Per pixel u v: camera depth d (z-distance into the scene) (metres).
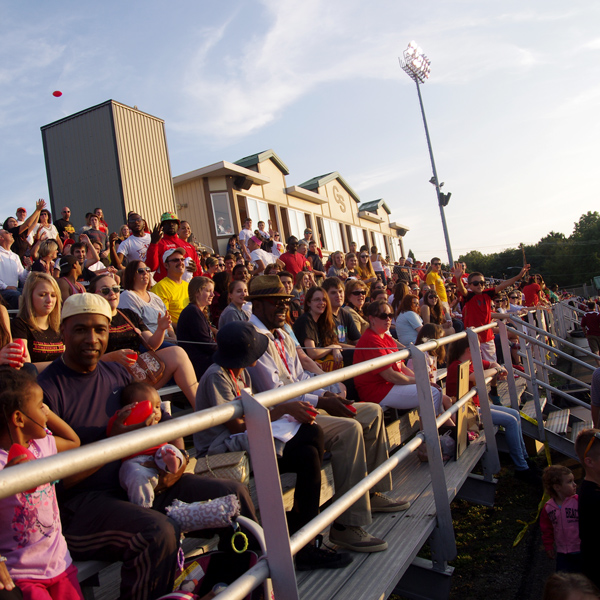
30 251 8.14
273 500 1.74
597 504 3.19
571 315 19.03
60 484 2.21
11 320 3.76
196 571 2.25
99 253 9.00
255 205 19.39
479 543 5.12
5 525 1.80
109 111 12.98
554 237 112.38
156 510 2.33
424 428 3.54
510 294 15.64
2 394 1.80
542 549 4.82
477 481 5.12
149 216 13.50
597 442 3.25
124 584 2.03
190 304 4.90
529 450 7.18
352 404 3.94
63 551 1.96
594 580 3.21
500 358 9.55
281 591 1.75
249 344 3.09
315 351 4.93
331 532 3.28
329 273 11.69
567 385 10.22
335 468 3.32
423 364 3.53
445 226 22.28
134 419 2.44
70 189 13.55
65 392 2.46
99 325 2.53
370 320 4.87
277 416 3.01
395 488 4.25
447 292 14.05
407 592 3.60
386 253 30.36
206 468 2.75
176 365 3.81
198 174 17.75
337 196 25.38
